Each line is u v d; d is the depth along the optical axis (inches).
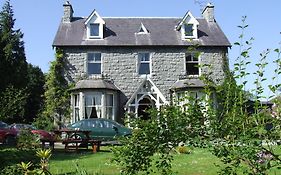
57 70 1038.4
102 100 1010.7
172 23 1159.0
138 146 212.4
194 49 253.3
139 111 1061.1
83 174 239.3
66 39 1059.3
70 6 1134.4
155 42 1076.5
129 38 1086.4
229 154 195.5
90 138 754.2
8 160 408.5
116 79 1056.8
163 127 210.5
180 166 456.4
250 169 195.2
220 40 1080.2
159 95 1034.7
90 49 1059.9
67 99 1027.9
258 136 195.9
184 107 213.3
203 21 1155.3
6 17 2107.5
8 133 850.1
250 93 206.7
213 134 201.9
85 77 1042.1
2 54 1676.9
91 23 1079.6
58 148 757.9
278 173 294.8
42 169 140.6
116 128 824.9
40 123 1016.2
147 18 1168.2
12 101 735.7
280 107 199.6
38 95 1900.8
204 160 510.6
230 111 204.1
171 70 1067.3
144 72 1069.8
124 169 216.8
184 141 207.5
